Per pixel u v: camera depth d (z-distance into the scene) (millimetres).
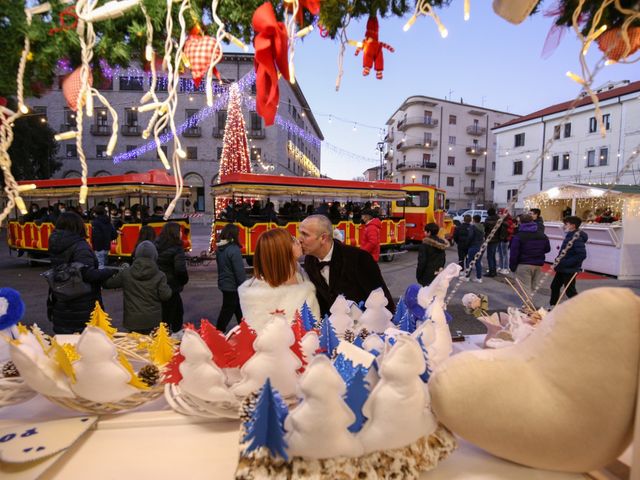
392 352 746
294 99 36062
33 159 23250
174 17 1105
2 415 1040
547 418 695
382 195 11953
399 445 737
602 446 700
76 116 857
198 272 9461
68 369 922
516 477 824
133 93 29781
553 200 15344
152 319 3369
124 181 9391
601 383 668
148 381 1088
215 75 1012
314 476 681
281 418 726
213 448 900
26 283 8008
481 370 737
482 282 8352
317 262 2271
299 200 12703
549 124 29875
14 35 925
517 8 867
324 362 684
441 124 48812
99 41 1093
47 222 9992
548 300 6715
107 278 3105
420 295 1369
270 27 927
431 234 5777
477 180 51094
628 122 23484
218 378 903
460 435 777
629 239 8727
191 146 31609
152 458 860
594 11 1142
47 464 786
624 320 661
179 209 30453
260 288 1713
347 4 1179
